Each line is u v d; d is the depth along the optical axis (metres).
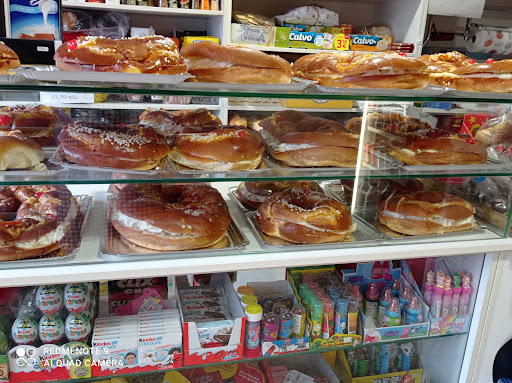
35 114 1.14
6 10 1.87
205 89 1.13
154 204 1.25
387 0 3.46
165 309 1.46
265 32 2.95
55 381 1.30
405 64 1.23
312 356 1.65
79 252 1.22
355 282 1.65
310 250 1.33
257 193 1.50
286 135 1.35
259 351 1.47
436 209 1.43
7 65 1.02
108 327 1.35
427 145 1.38
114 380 1.39
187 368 1.41
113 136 1.16
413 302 1.60
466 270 1.62
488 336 1.62
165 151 1.22
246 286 1.56
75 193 1.44
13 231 1.14
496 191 1.49
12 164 1.09
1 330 1.25
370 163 1.38
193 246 1.24
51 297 1.27
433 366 1.80
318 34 3.02
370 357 1.72
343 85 1.26
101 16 2.91
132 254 1.21
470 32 3.24
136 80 1.05
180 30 3.32
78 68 1.06
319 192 1.47
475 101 1.33
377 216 1.48
